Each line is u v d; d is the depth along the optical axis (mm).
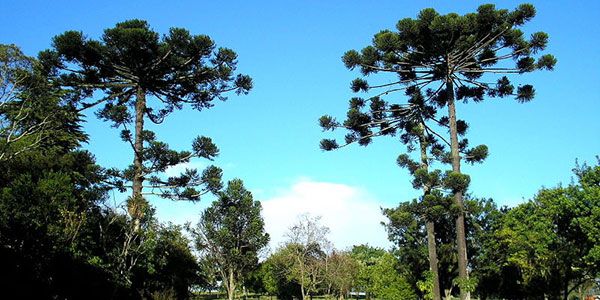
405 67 24344
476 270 35281
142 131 24844
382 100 27234
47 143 29672
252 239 46844
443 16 21172
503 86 25672
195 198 25891
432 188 23141
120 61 24922
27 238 17656
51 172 23312
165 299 23453
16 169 25172
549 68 23391
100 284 20609
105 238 22641
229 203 47469
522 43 23141
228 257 45812
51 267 18422
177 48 25141
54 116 26812
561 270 32562
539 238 31547
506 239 33594
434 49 22719
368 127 27734
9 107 26688
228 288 45938
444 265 35812
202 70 26391
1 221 17594
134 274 23344
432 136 29656
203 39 24922
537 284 34125
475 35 22531
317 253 56219
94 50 23844
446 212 22750
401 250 37125
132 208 23188
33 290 17297
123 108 24484
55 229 19578
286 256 54750
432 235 26078
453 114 24438
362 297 80312
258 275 66000
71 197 22016
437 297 25234
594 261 27953
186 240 32844
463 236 23234
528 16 22516
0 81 24734
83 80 25578
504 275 36406
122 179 25219
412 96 28125
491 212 36469
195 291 45625
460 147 28328
